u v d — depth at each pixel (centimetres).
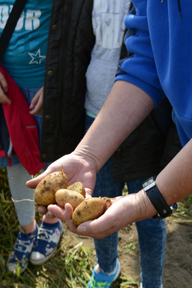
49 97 173
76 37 162
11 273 220
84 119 187
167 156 154
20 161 191
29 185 119
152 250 175
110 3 146
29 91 191
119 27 147
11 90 182
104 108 118
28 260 231
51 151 186
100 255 190
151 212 92
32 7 167
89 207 95
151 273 182
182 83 94
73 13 158
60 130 182
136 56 118
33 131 193
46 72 169
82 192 107
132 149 157
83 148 117
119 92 117
